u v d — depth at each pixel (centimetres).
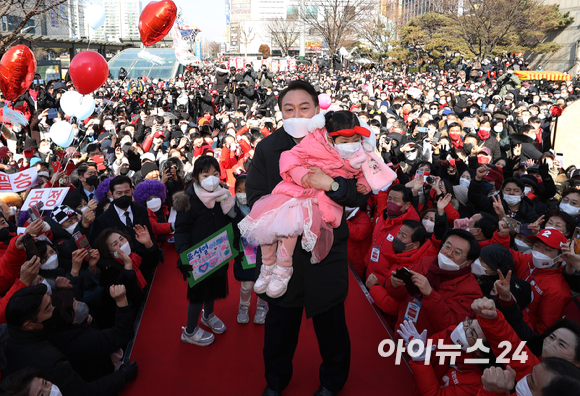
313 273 269
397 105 1500
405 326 319
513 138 1017
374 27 5475
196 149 880
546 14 4244
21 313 275
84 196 589
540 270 365
